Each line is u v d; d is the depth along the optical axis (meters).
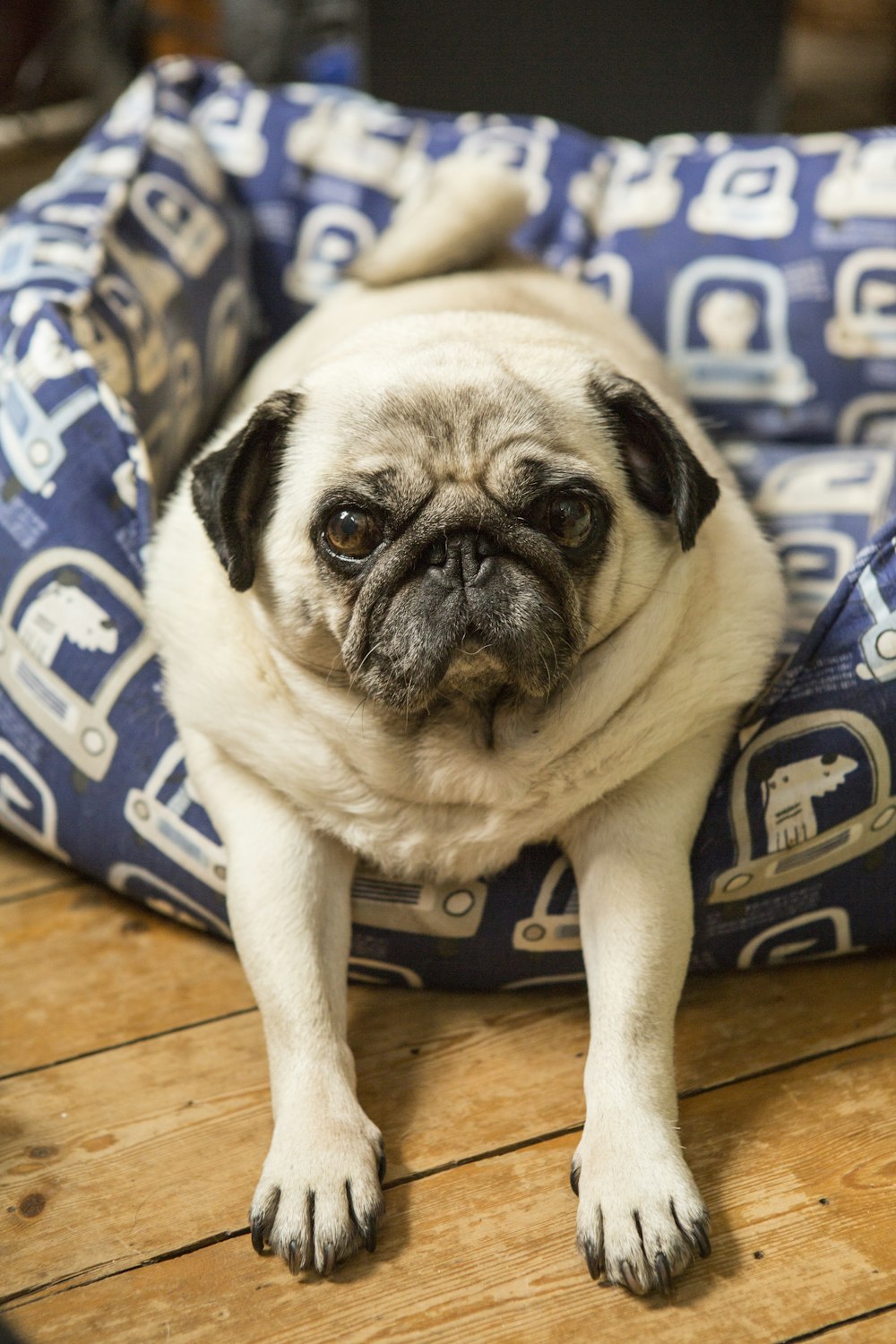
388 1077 1.39
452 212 2.10
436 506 1.23
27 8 4.22
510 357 1.38
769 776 1.43
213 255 2.31
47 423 1.66
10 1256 1.18
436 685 1.23
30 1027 1.47
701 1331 1.10
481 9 3.19
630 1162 1.16
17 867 1.75
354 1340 1.10
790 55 4.86
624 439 1.36
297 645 1.33
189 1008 1.50
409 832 1.39
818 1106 1.33
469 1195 1.24
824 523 2.14
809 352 2.34
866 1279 1.14
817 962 1.56
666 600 1.36
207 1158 1.29
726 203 2.40
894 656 1.41
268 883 1.36
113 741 1.56
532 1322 1.11
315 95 2.58
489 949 1.46
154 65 2.53
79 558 1.59
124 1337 1.10
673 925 1.33
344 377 1.34
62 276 1.89
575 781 1.36
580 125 3.32
